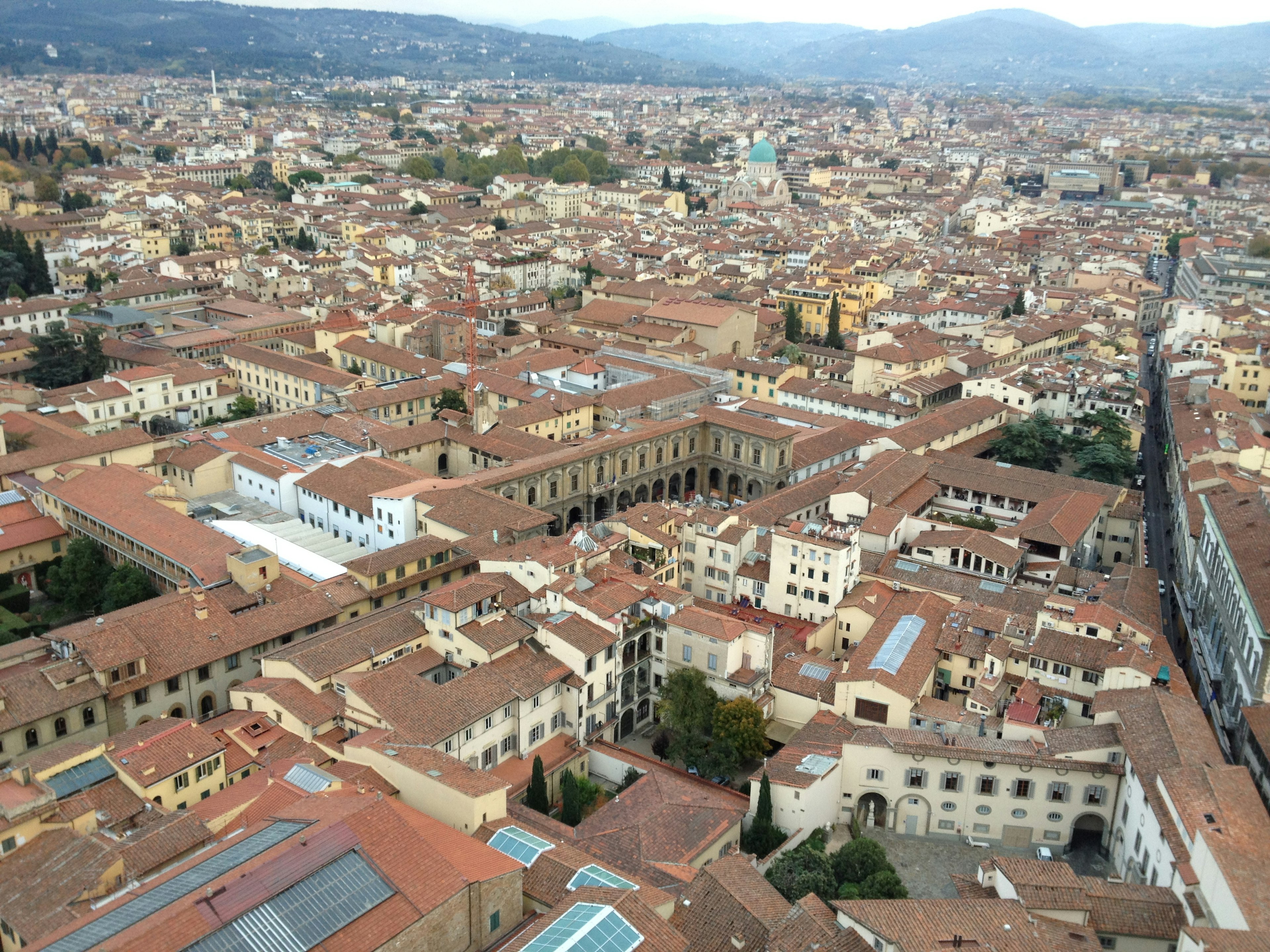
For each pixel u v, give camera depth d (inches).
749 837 4362.7
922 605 5782.5
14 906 3255.4
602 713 5123.0
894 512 6845.5
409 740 4212.6
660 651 5383.9
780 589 6082.7
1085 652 5032.0
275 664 4739.2
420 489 6840.6
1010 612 5639.8
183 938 2805.1
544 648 5032.0
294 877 3058.6
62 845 3457.2
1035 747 4510.3
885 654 5172.2
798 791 4377.5
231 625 5260.8
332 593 5679.1
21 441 7834.6
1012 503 7544.3
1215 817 3693.4
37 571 6747.1
